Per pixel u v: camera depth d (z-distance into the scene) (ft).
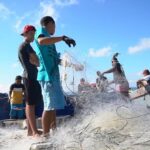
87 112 11.80
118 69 22.57
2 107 27.76
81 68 13.07
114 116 10.80
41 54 11.60
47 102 11.50
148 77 22.61
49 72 11.50
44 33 11.51
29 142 11.32
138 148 9.14
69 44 10.82
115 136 9.76
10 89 26.25
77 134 10.12
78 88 13.21
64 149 9.73
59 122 14.97
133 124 10.30
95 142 9.66
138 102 13.23
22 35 12.82
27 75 12.34
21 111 26.13
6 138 12.78
